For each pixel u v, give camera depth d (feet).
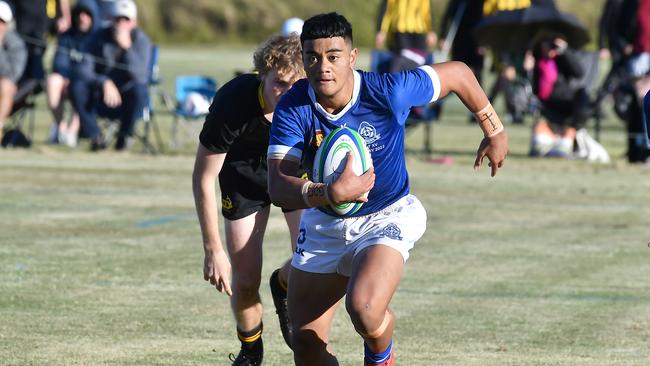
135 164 161.17
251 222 65.92
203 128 63.05
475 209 128.06
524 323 76.95
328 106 54.39
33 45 177.78
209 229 63.62
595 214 125.80
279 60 60.39
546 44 175.32
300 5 547.90
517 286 88.63
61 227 111.24
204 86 190.19
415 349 69.97
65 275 89.61
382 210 56.54
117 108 171.42
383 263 53.83
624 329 75.51
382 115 54.65
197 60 407.64
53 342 70.23
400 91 54.80
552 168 165.27
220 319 77.25
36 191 134.00
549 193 141.38
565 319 78.18
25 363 65.41
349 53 53.52
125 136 172.55
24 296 82.23
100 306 79.92
